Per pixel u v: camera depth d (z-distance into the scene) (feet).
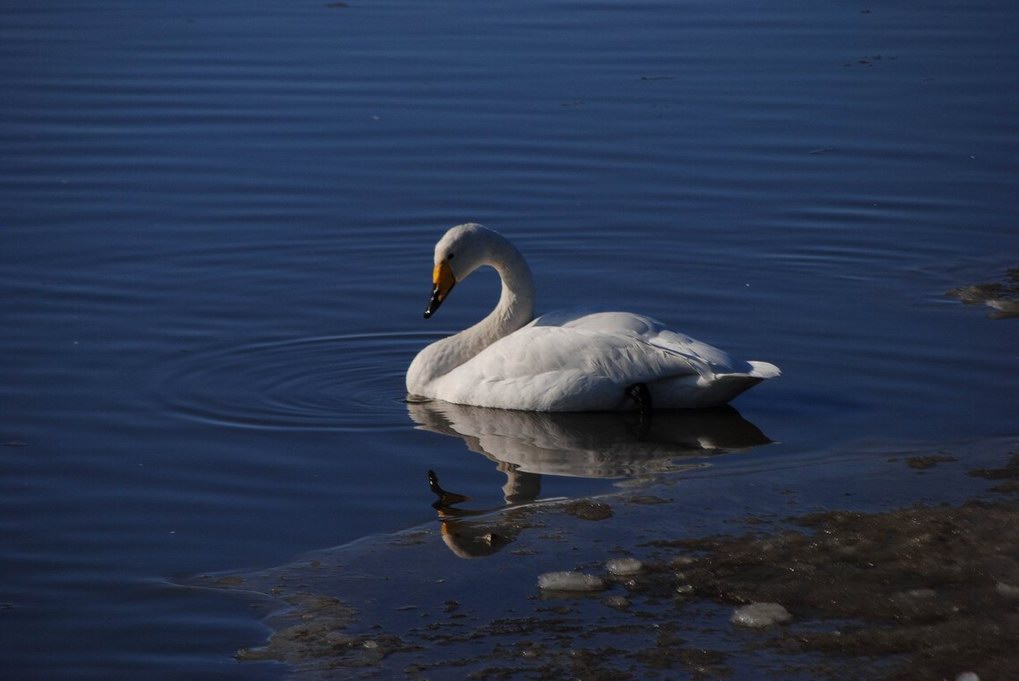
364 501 38.86
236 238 60.13
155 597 33.47
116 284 55.26
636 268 57.62
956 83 79.30
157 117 73.82
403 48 84.89
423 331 52.44
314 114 74.43
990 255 58.44
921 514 36.55
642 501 38.24
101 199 63.67
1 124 72.38
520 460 41.73
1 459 41.22
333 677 29.71
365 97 76.79
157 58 82.69
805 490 38.55
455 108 75.41
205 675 29.99
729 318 52.65
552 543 35.76
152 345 50.08
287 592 33.58
